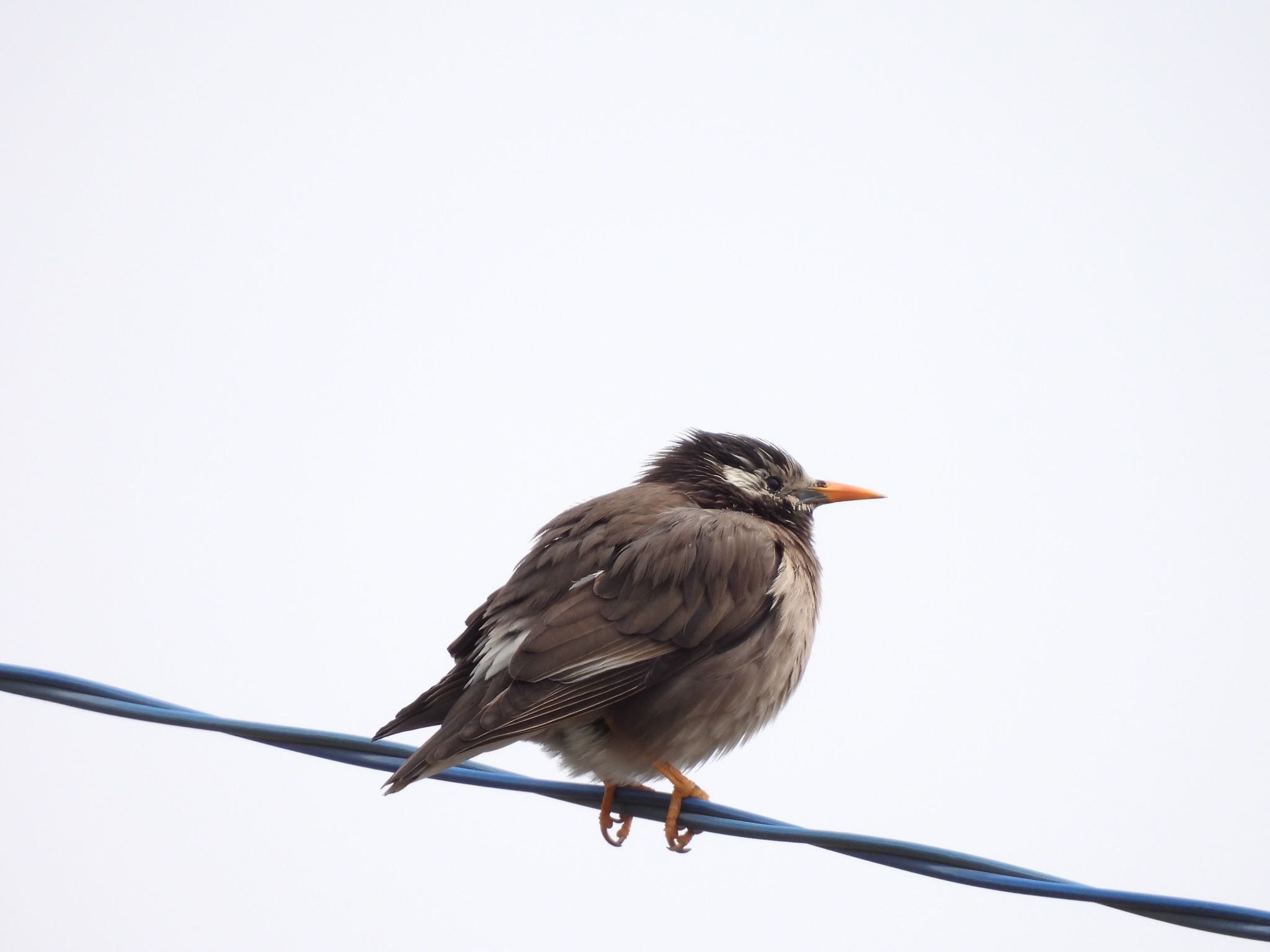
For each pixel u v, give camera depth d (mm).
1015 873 8859
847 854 9352
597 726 11633
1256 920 8234
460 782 10672
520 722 10727
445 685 11664
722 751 12023
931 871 9055
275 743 10062
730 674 11719
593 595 11578
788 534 13008
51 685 9781
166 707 9883
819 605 13125
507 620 11695
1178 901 8375
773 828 9992
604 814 11148
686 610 11641
